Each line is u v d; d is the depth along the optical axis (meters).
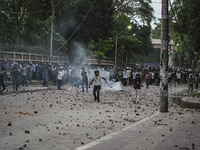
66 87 25.38
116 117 10.14
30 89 21.14
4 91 18.59
